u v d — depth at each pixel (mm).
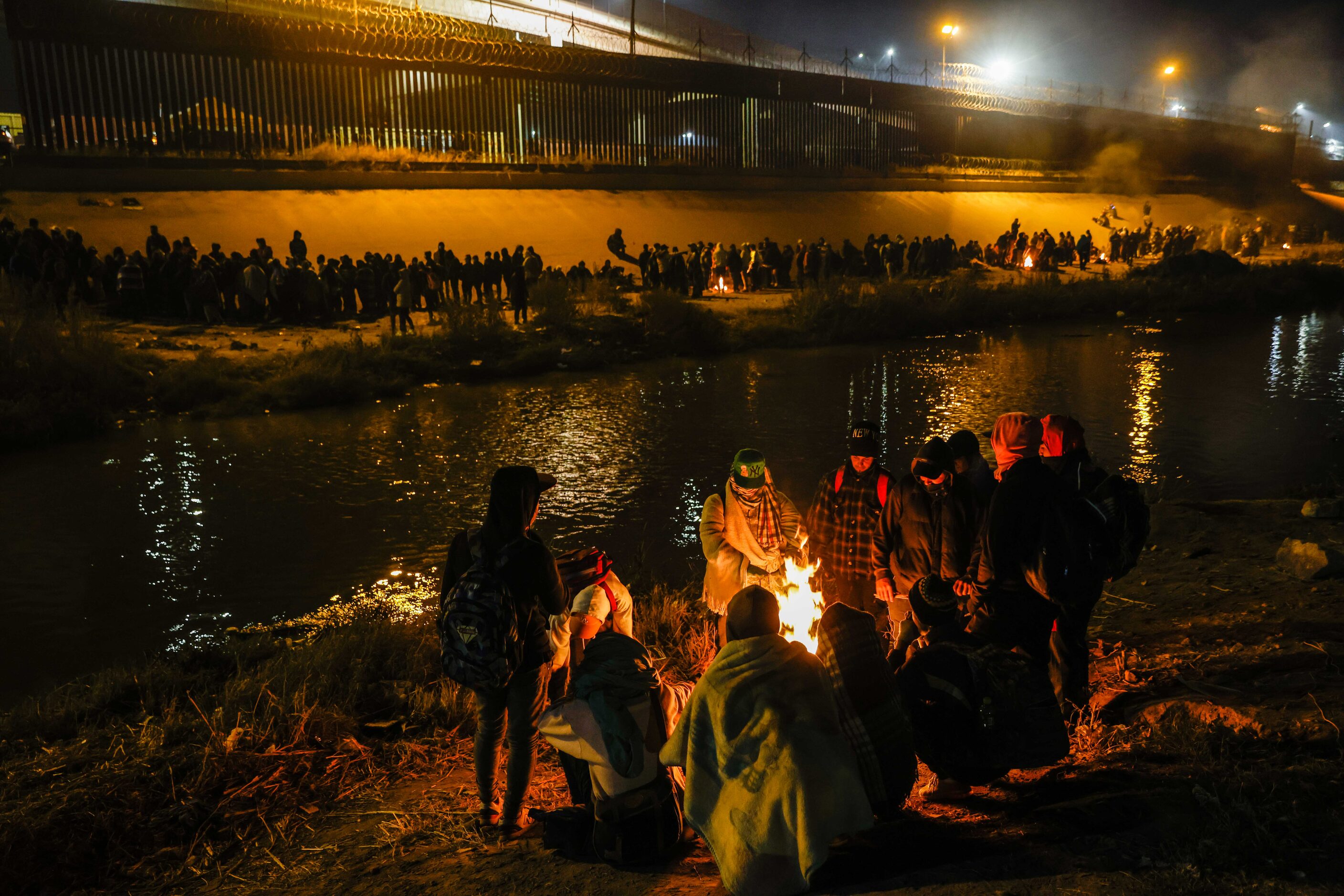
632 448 14336
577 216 36594
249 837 4105
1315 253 49250
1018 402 17625
